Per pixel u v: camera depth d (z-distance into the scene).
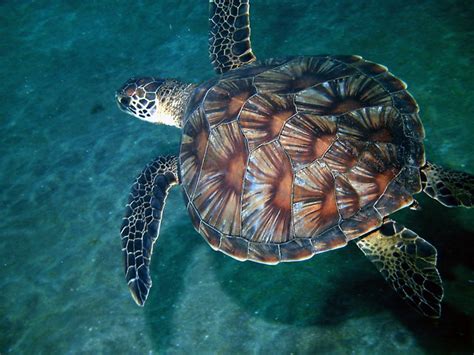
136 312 1.29
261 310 1.20
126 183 1.68
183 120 1.18
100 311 1.32
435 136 1.40
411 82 1.56
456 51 1.59
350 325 1.10
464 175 0.98
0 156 1.99
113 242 1.49
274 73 1.07
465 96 1.46
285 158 0.96
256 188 0.98
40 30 2.79
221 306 1.24
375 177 0.93
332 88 1.01
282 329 1.14
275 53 1.96
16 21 2.89
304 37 2.00
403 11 1.91
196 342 1.18
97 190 1.69
